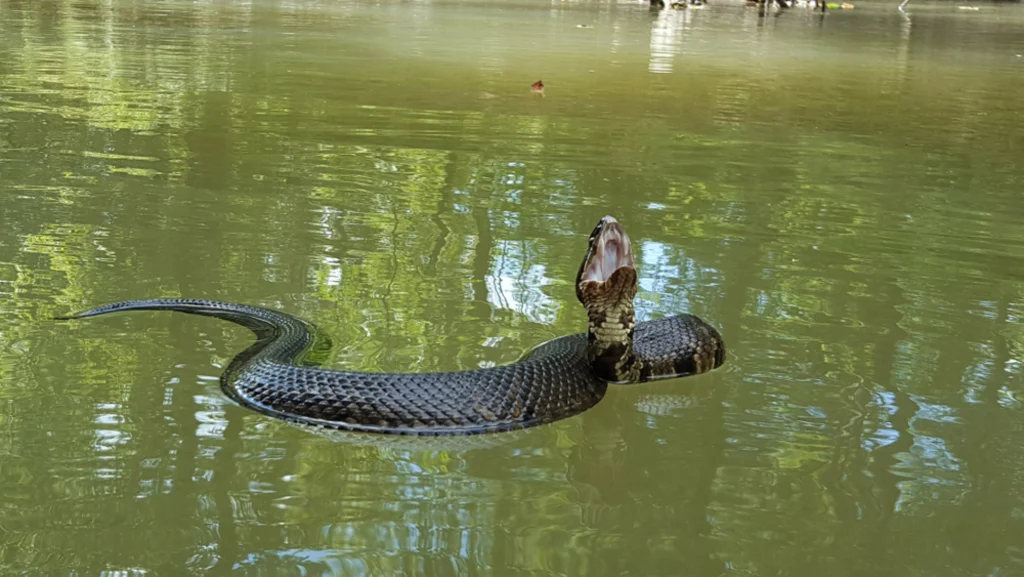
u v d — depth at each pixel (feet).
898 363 17.90
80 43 53.62
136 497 12.51
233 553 11.30
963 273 22.76
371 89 42.75
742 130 37.58
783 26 83.71
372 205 26.43
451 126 36.06
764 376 17.43
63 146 31.27
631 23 80.84
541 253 23.22
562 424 15.79
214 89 41.52
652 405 16.60
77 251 22.12
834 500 13.08
